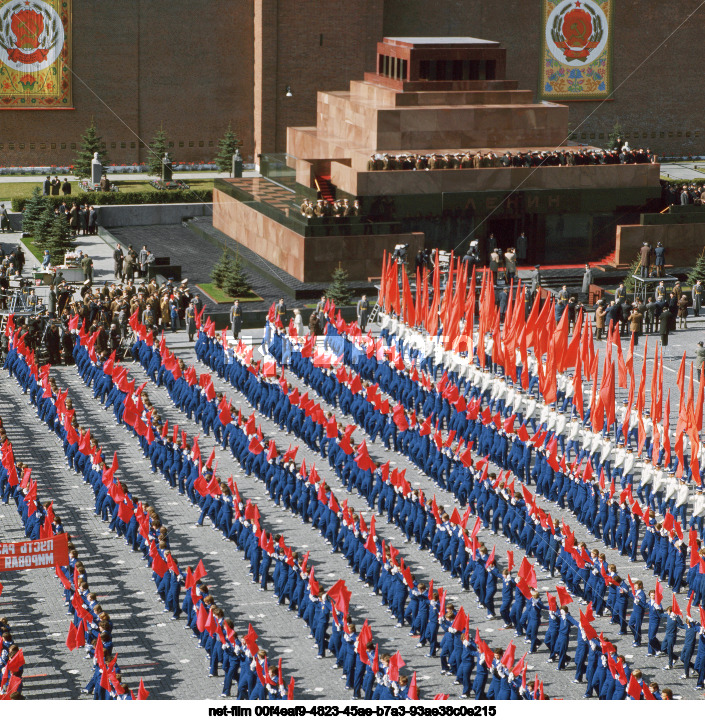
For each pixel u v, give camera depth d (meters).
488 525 110.50
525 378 139.62
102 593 96.50
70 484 117.62
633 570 103.25
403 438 125.69
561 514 113.88
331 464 121.06
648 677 86.88
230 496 105.12
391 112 199.12
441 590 90.31
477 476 112.50
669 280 180.25
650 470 114.31
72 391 143.62
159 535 95.56
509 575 92.25
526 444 119.00
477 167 194.88
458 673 83.19
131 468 122.31
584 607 96.94
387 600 93.75
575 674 86.75
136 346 150.75
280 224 194.25
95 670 79.06
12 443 127.69
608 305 174.88
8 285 169.12
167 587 92.81
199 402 132.12
